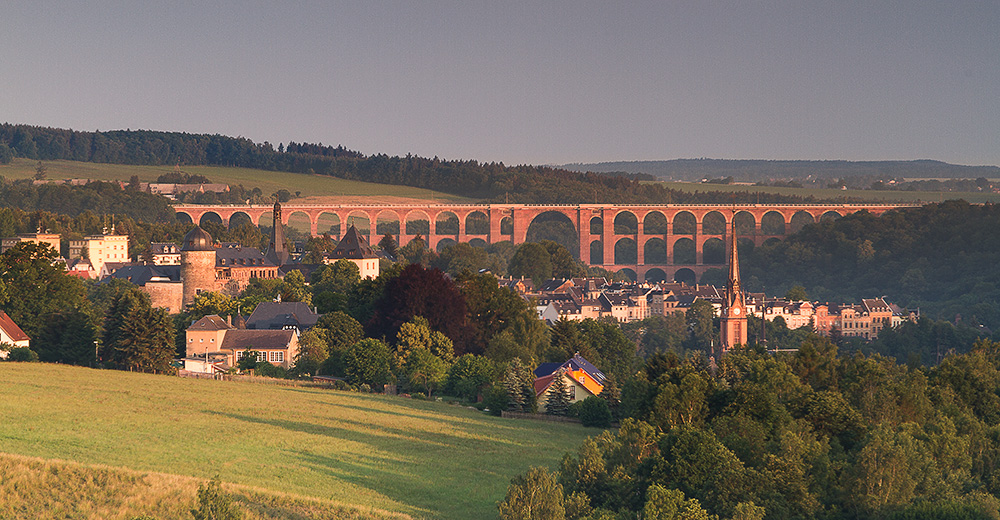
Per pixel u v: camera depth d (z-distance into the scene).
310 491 79.81
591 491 79.88
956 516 76.94
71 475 74.56
